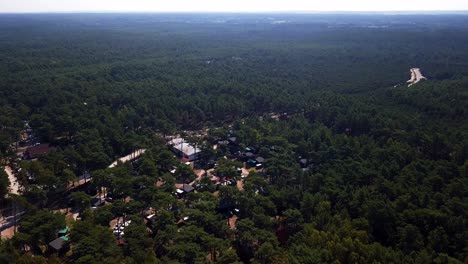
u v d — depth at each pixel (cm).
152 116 14488
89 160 10675
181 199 9419
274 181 10256
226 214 8781
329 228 7338
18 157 12044
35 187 9331
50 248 7456
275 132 13325
